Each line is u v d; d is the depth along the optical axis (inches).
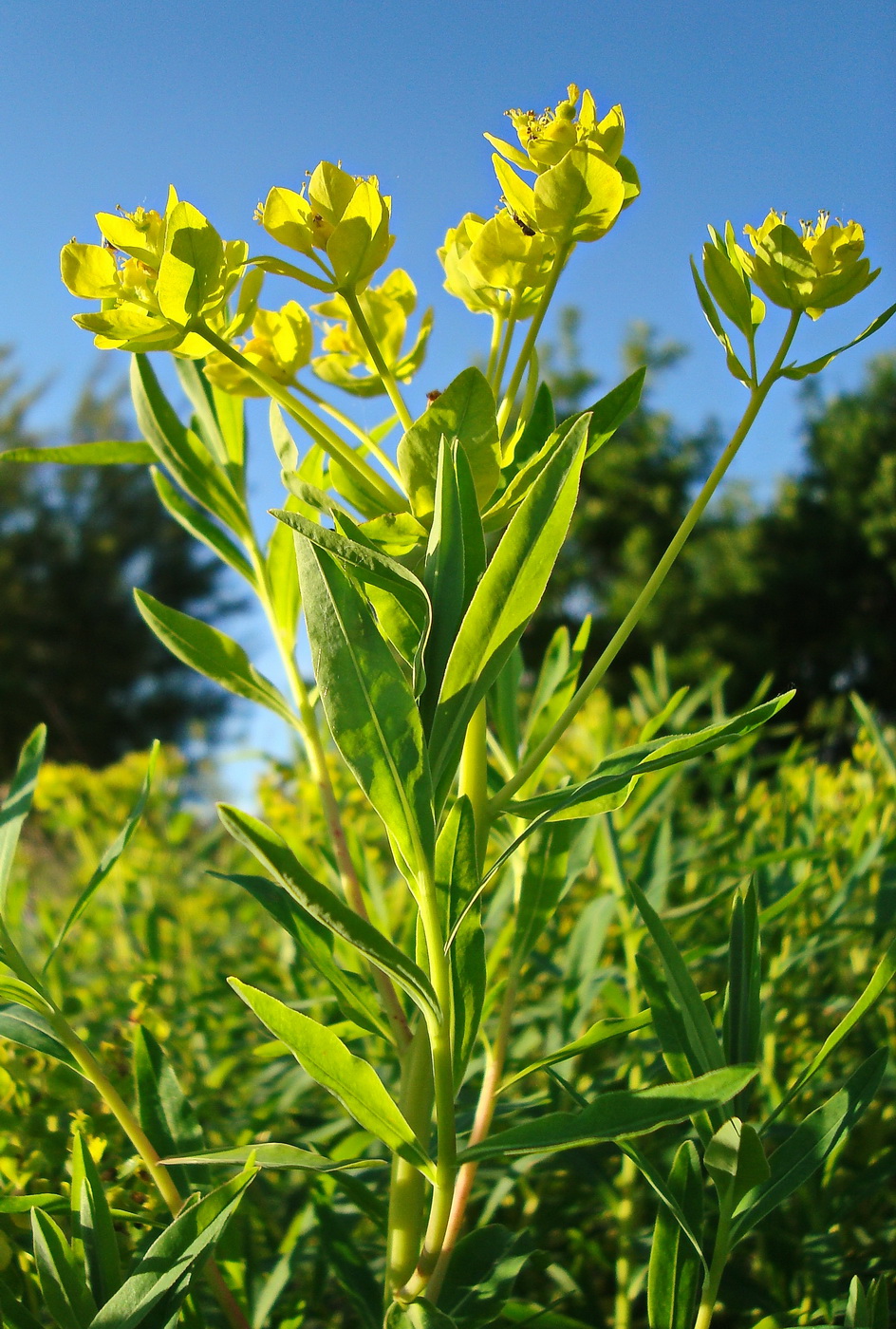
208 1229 11.5
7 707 273.7
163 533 310.2
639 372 13.4
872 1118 19.0
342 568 11.4
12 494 297.6
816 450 231.8
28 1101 15.2
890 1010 20.9
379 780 11.3
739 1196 11.5
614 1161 18.4
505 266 13.2
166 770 38.0
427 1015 11.3
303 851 23.3
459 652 11.8
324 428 13.0
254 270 13.2
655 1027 12.6
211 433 16.4
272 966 27.1
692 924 23.5
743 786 28.8
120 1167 14.4
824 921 20.1
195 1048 23.7
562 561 229.6
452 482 12.0
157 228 12.6
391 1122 11.4
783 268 12.6
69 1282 11.6
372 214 12.8
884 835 21.3
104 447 16.0
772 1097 18.4
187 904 33.4
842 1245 16.5
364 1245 16.9
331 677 11.3
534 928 14.8
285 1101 18.8
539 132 13.2
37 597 286.7
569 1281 15.8
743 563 215.5
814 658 211.6
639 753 12.6
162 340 12.5
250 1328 14.0
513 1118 18.0
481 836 12.8
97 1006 25.0
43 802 34.9
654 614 214.8
